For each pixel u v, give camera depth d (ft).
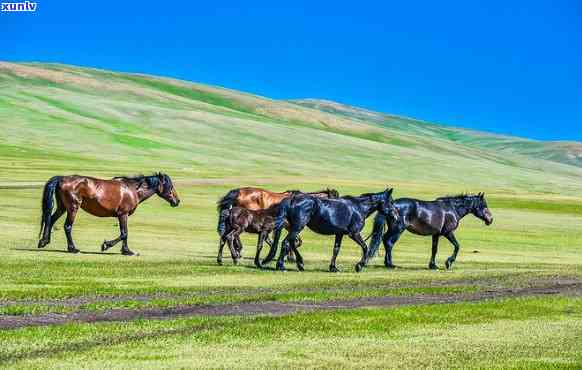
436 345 44.34
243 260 91.15
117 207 90.27
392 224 90.02
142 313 52.95
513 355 41.98
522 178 542.57
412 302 62.23
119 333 45.06
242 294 62.59
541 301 62.54
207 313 53.67
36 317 50.03
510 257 114.11
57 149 378.32
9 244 94.43
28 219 134.31
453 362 39.96
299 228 79.92
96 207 89.56
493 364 39.58
